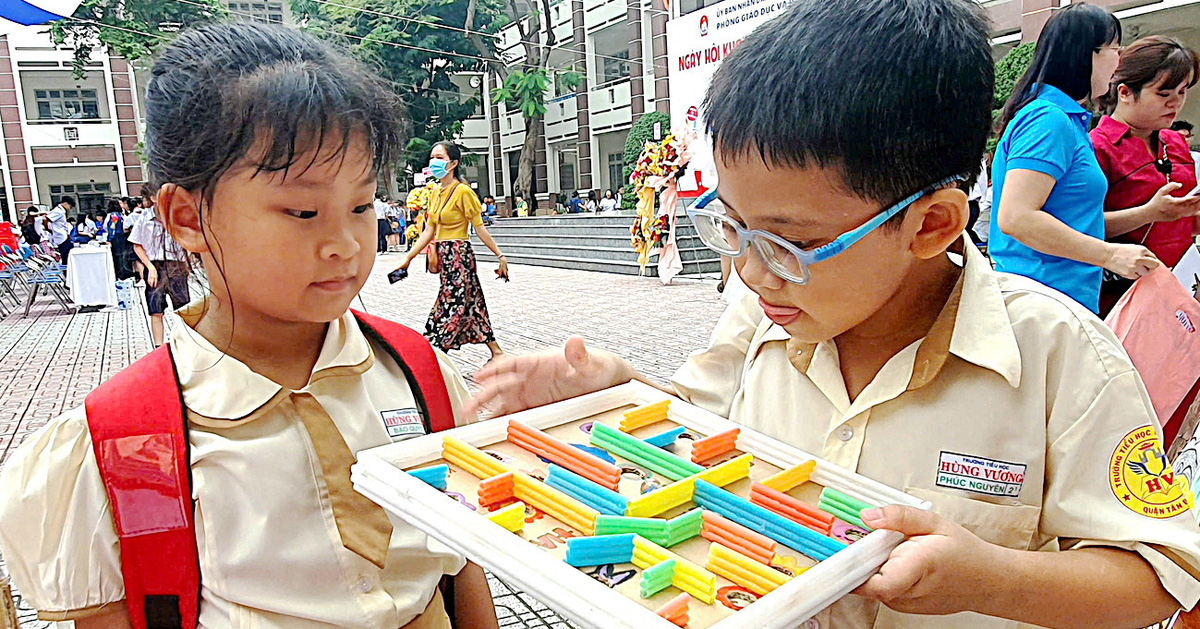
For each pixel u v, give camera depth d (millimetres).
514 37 21750
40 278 8711
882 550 799
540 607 2189
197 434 1074
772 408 1249
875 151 824
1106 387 970
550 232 13906
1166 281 1635
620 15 18484
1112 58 1847
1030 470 1002
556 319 6848
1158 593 900
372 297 8820
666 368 4844
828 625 1037
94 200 21141
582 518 875
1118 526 921
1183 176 2098
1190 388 1625
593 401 1215
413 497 880
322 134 974
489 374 1284
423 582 1185
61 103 20391
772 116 833
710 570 817
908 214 896
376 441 1188
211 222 1027
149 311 6043
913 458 1057
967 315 1038
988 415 1020
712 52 8039
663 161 8719
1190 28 9367
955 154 877
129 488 1030
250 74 994
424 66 17078
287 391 1123
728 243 975
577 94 20578
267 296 1047
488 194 23969
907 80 823
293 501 1087
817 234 883
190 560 1050
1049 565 855
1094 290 1875
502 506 931
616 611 673
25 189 20312
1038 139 1782
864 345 1121
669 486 945
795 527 864
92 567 1032
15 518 1029
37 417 4254
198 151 991
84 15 10727
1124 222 1986
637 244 9383
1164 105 2035
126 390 1078
